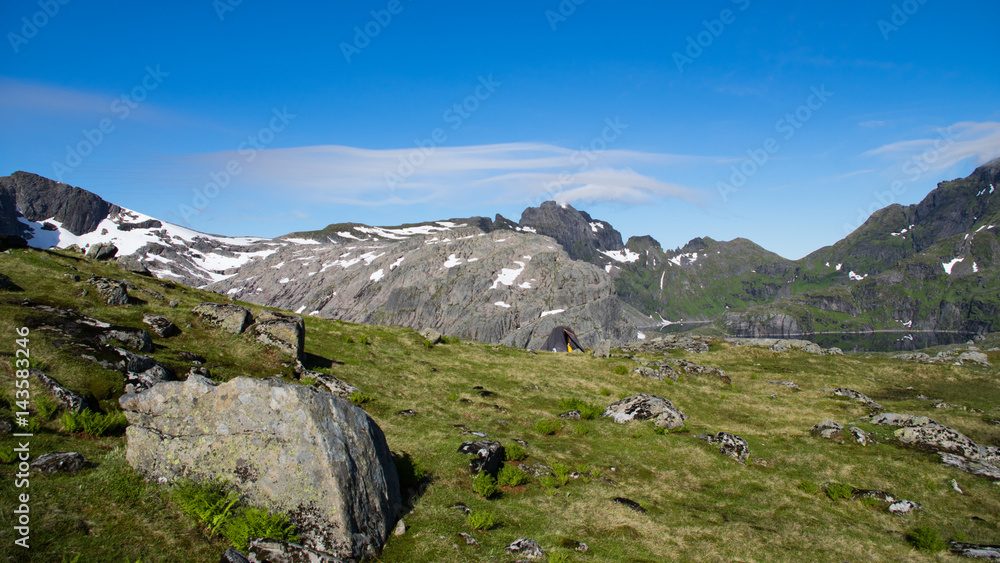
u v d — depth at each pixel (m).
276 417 13.39
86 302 28.62
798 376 51.94
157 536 11.45
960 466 26.86
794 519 20.98
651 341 70.81
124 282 32.19
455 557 13.26
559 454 24.98
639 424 31.33
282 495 12.66
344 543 12.09
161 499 12.76
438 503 16.66
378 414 26.06
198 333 29.61
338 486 12.67
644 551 16.05
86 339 21.66
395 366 38.06
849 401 41.38
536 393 37.41
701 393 43.12
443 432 24.14
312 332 42.41
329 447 13.08
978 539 20.41
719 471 25.61
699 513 20.50
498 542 14.76
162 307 31.92
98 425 15.65
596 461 24.92
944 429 30.33
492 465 20.77
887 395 46.06
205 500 12.41
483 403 32.25
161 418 14.21
